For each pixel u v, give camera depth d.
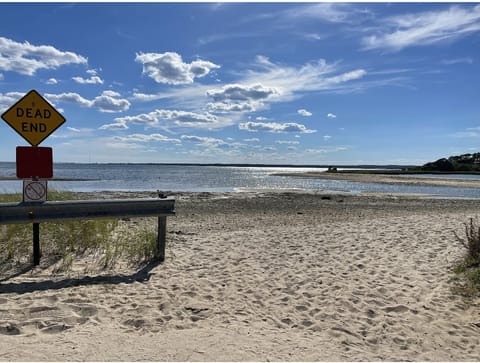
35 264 6.23
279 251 8.27
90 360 3.29
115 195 26.09
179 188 42.62
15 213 5.77
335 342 3.98
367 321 4.63
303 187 46.69
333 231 11.07
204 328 4.12
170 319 4.36
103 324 4.12
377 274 6.59
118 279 5.79
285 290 5.64
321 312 4.82
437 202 25.73
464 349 4.02
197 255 7.63
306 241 9.47
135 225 11.23
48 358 3.29
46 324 4.04
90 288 5.27
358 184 53.69
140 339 3.76
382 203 24.48
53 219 5.99
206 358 3.42
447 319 4.76
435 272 6.75
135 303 4.79
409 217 15.03
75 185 45.00
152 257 7.06
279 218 15.27
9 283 5.38
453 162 126.81
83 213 6.23
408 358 3.75
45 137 6.22
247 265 7.00
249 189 41.53
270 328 4.23
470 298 5.45
